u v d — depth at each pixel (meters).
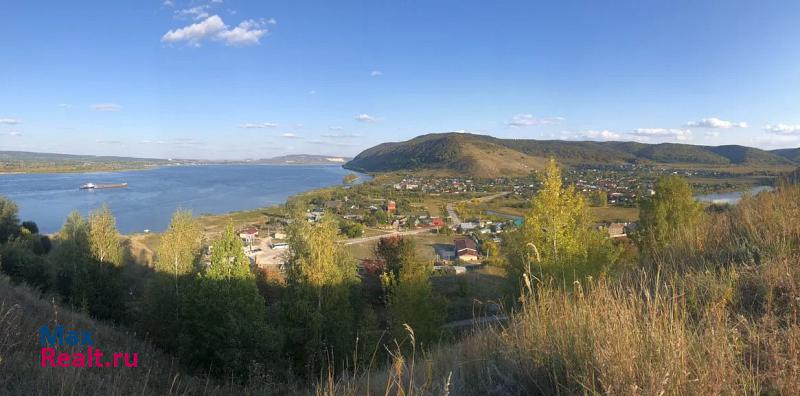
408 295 13.98
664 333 2.82
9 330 6.39
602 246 12.91
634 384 2.39
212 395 9.22
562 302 3.80
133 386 6.23
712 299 3.56
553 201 12.14
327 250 13.30
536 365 3.17
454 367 3.65
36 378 5.02
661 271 5.24
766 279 3.91
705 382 2.41
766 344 2.85
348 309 13.59
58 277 20.83
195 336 13.77
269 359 12.00
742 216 6.33
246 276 13.60
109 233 20.22
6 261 23.62
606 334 2.90
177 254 16.81
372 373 4.80
